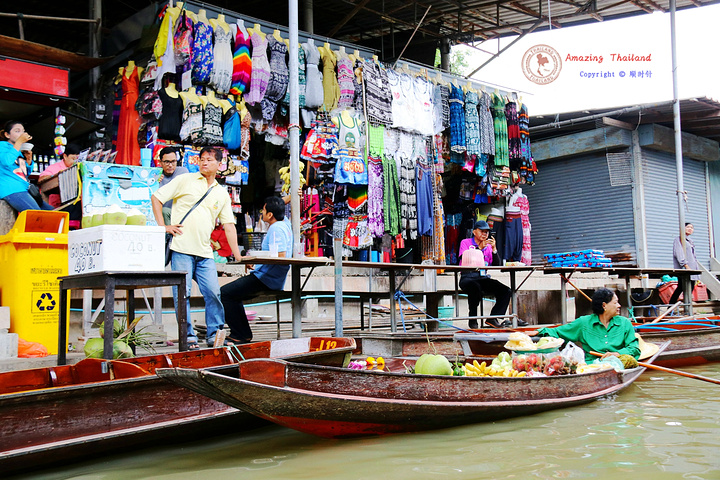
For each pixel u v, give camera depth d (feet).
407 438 15.60
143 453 14.70
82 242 17.48
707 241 60.64
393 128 36.63
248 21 31.76
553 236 57.11
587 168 55.16
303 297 33.71
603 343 23.41
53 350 19.62
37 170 32.22
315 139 32.96
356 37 56.18
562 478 12.51
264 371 13.92
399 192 36.68
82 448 13.12
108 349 16.19
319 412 14.20
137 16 32.65
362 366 18.53
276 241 22.90
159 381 14.48
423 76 38.45
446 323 35.29
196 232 20.80
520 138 43.93
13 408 12.29
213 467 13.48
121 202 22.67
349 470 13.02
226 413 15.57
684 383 23.97
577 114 53.11
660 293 44.06
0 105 30.30
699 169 60.34
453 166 42.75
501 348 23.66
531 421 17.29
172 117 28.68
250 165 37.50
